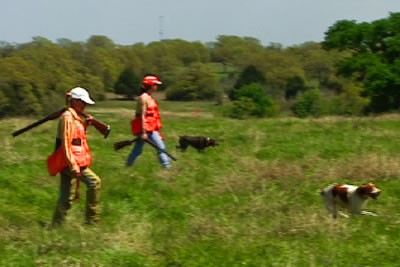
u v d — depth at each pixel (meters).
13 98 55.06
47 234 10.34
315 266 9.41
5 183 14.27
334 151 20.12
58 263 9.26
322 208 12.96
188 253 9.89
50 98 56.81
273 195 13.94
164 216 12.48
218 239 10.67
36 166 16.44
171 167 16.64
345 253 9.99
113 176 15.38
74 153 11.10
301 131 26.33
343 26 72.06
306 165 17.56
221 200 13.78
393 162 16.89
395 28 69.50
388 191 14.69
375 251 10.13
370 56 68.94
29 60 62.31
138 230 10.95
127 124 29.72
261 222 11.73
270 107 60.16
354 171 16.28
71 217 11.53
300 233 11.03
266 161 18.25
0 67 56.25
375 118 33.19
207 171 16.58
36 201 13.20
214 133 25.83
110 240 10.18
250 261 9.58
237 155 19.44
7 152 17.95
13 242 10.16
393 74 66.25
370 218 12.27
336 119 32.06
